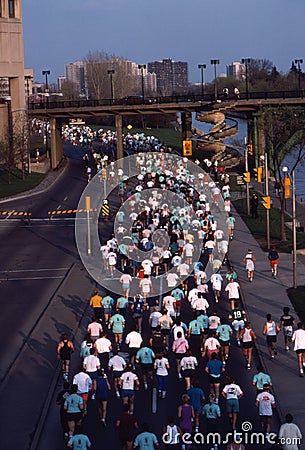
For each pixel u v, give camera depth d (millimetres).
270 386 20812
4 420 21188
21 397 22969
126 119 163375
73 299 35094
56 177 85875
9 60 94125
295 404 21516
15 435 20125
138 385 21703
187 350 22812
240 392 19766
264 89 179500
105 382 20578
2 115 93875
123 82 191250
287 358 25797
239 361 25781
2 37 93312
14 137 84375
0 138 91375
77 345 28203
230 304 33219
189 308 32844
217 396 21641
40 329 30281
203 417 20734
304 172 93125
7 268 42625
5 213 62500
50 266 42844
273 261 38344
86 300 34906
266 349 26828
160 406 21891
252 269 37594
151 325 26938
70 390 19391
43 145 113562
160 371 22281
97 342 23844
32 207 66312
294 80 176125
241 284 37062
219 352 25172
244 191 72188
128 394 20703
